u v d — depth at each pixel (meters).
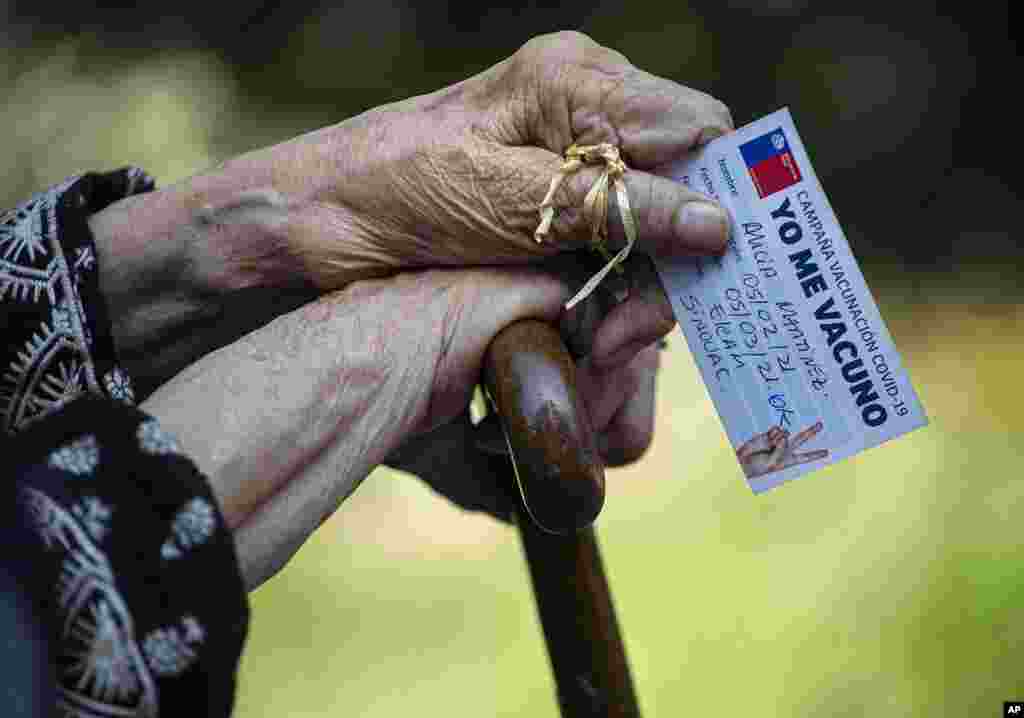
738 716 4.98
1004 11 8.15
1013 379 6.52
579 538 1.89
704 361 1.66
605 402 1.89
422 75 8.95
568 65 1.67
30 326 1.66
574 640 1.91
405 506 6.36
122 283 1.77
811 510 5.82
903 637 5.16
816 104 8.25
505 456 2.06
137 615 1.18
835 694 4.97
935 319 7.12
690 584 5.52
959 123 8.02
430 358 1.66
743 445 1.65
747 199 1.63
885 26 8.33
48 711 1.08
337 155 1.74
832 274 1.61
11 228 1.72
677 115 1.64
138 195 1.80
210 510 1.24
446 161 1.70
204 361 1.61
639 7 8.77
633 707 1.92
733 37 8.55
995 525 5.59
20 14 8.54
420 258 1.74
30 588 1.14
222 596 1.22
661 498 5.99
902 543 5.54
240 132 8.61
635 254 1.72
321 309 1.68
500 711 5.23
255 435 1.54
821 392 1.63
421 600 5.82
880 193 7.90
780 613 5.36
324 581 5.98
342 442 1.60
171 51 8.71
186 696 1.19
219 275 1.76
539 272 1.72
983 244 7.55
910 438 6.13
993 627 5.12
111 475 1.23
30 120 8.37
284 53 8.88
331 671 5.49
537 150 1.69
